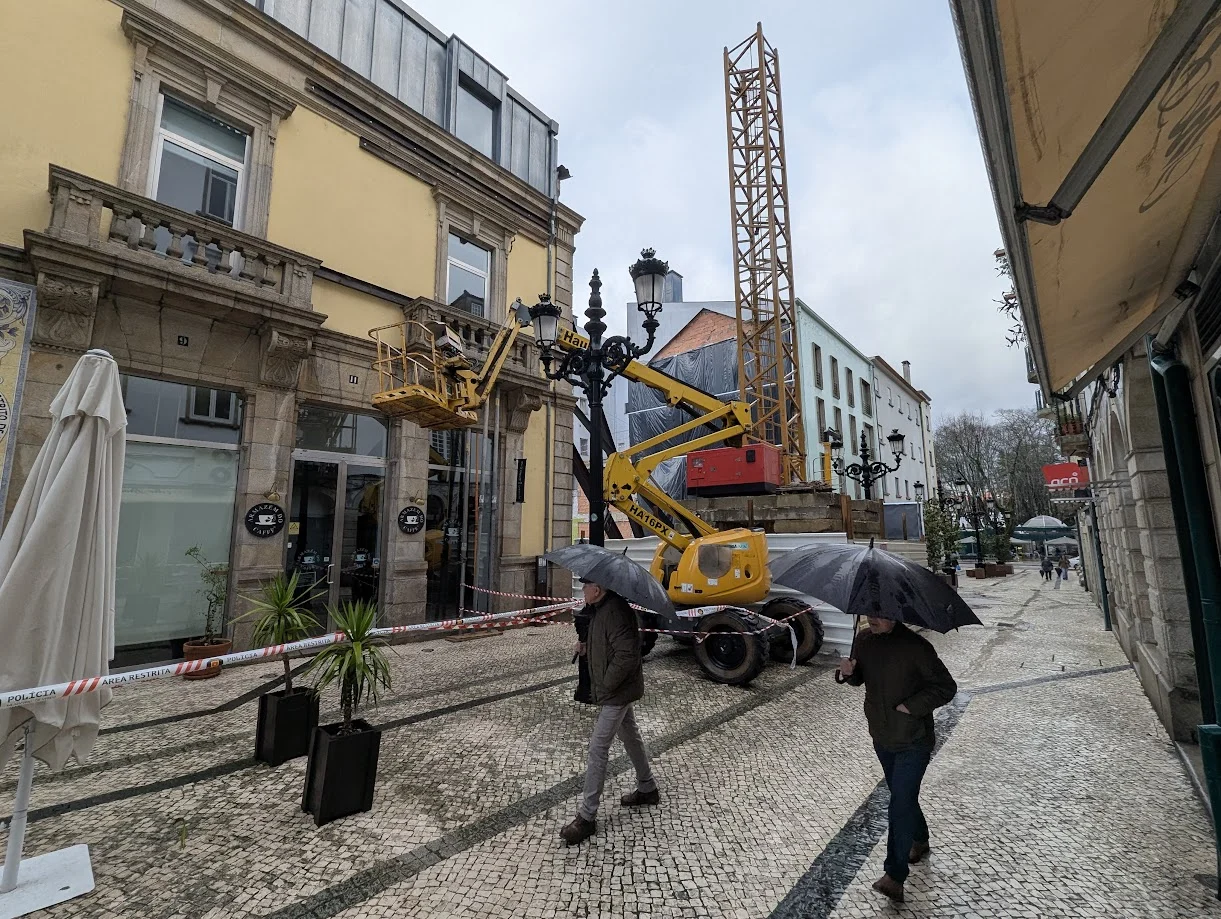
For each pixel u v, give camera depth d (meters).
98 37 7.48
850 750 4.89
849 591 2.93
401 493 9.91
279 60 9.20
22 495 3.11
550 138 14.30
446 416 8.72
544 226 13.63
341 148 9.88
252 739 4.98
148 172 7.82
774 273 22.22
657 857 3.27
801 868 3.18
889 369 33.78
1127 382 5.72
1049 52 1.60
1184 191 2.66
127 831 3.46
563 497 13.10
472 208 11.91
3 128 6.73
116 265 6.86
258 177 8.78
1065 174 2.14
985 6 1.43
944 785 4.28
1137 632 7.12
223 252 8.13
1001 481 47.91
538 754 4.71
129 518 7.36
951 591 3.06
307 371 9.00
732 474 10.41
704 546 7.55
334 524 9.34
